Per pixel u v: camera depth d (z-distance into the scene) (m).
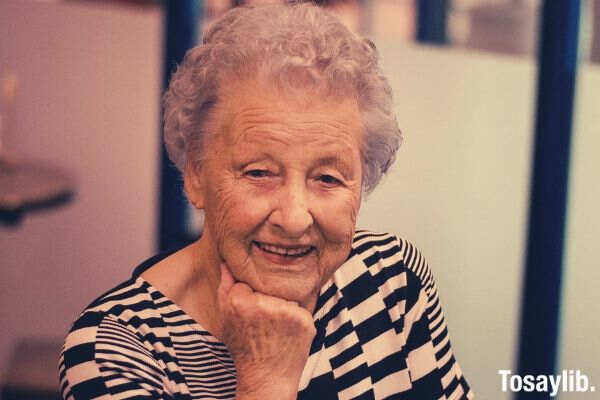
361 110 0.90
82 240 2.76
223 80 0.88
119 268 2.79
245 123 0.87
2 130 2.61
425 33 2.99
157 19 2.68
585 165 2.25
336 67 0.86
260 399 0.92
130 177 2.75
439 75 2.23
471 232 2.30
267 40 0.86
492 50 3.43
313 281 0.93
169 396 0.93
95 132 2.71
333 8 1.01
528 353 1.84
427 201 2.24
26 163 2.57
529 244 1.82
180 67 0.93
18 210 2.09
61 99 2.67
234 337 0.93
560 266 1.80
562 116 1.73
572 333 2.23
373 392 1.06
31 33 2.62
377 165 0.96
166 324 0.95
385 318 1.08
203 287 0.98
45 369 2.42
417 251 1.17
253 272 0.91
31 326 2.78
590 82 2.24
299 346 0.93
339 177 0.89
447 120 2.25
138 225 2.78
